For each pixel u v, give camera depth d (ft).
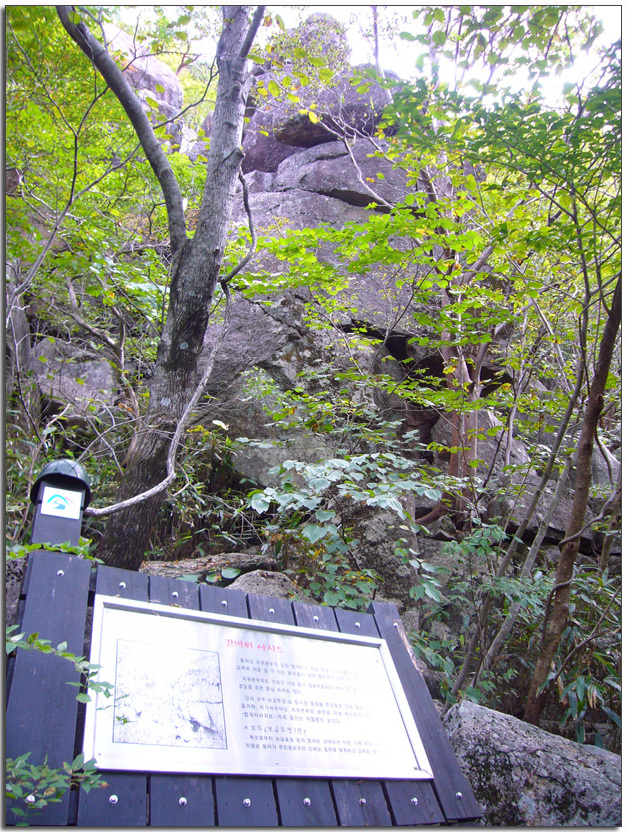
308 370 17.80
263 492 10.96
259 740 6.02
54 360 18.57
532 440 23.90
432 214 13.17
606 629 11.79
